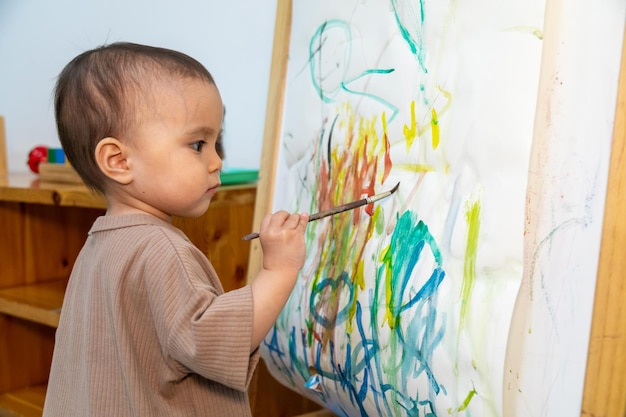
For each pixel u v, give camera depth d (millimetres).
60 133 843
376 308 850
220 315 696
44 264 1545
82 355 802
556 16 645
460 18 753
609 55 615
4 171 1653
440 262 761
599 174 624
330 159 977
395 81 851
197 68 813
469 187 729
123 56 801
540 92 651
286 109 1092
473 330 707
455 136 751
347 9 951
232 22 1438
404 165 835
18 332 1513
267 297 738
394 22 860
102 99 786
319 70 1010
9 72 1881
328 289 955
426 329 765
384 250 850
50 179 1423
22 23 1835
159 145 776
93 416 774
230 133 1464
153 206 808
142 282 746
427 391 766
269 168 1114
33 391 1516
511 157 679
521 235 666
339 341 922
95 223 824
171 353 719
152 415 753
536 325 667
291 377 1072
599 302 618
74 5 1725
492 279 697
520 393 673
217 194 1204
